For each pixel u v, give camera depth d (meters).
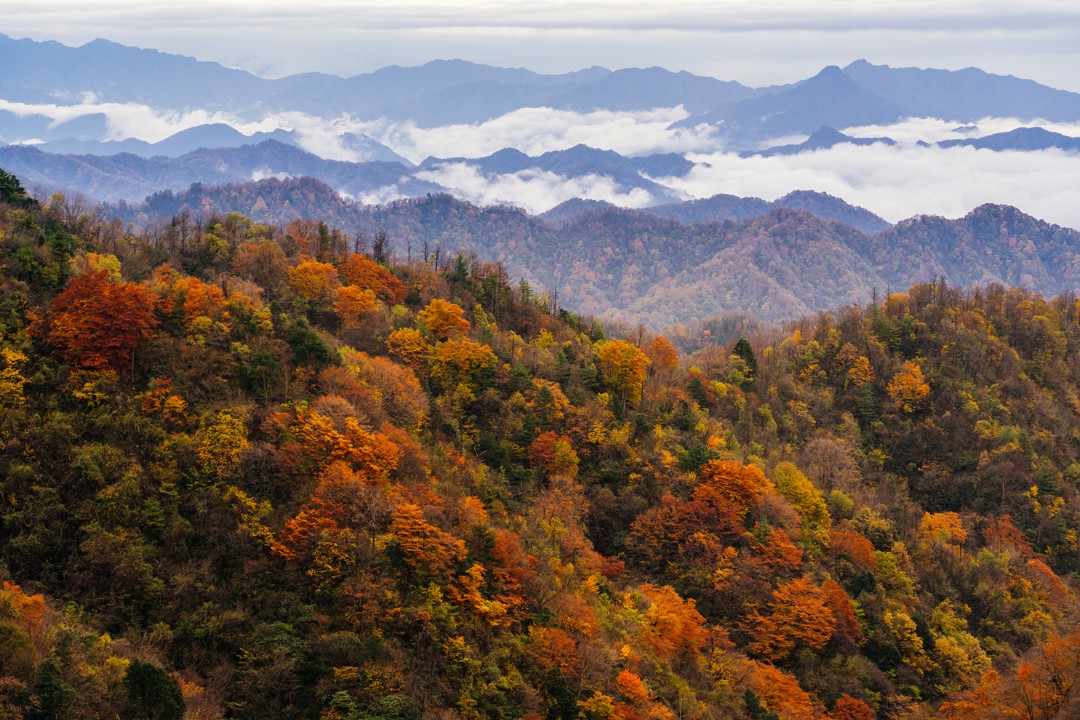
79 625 96.31
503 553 118.00
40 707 79.12
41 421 118.50
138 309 131.38
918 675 139.38
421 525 110.81
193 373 130.62
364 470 121.62
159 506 112.44
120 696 84.56
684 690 116.38
